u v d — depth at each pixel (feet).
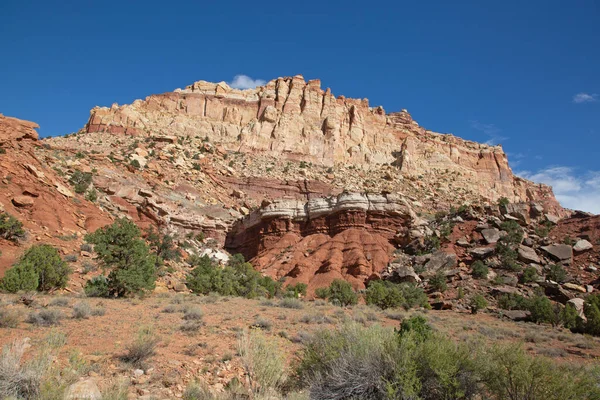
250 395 24.38
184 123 409.90
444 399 23.18
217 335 43.29
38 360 22.24
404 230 211.00
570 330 100.42
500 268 160.04
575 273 157.58
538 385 22.12
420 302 124.77
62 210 141.59
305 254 206.39
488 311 119.96
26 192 135.23
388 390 22.33
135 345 30.60
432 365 23.26
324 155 415.23
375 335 26.08
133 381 25.76
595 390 21.71
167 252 149.79
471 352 25.48
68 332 38.86
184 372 28.71
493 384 23.26
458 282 150.41
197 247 207.41
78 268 103.86
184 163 299.79
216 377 28.37
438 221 219.61
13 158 145.18
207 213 255.50
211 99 442.09
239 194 310.86
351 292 118.62
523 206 203.51
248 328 49.29
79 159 216.95
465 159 494.59
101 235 85.81
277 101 452.35
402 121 515.50
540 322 107.76
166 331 43.32
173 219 225.56
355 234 207.10
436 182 411.13
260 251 229.45
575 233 186.39
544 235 187.62
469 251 173.37
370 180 378.53
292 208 235.81
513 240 171.94
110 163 236.22
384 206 218.18
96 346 34.30
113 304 64.54
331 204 226.38
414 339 26.45
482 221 195.42
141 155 282.56
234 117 434.30
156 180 252.01
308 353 27.50
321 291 125.49
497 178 489.26
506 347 24.16
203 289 109.91
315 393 23.54
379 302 115.03
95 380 24.52
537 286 143.54
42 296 69.10
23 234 114.11
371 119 488.02
